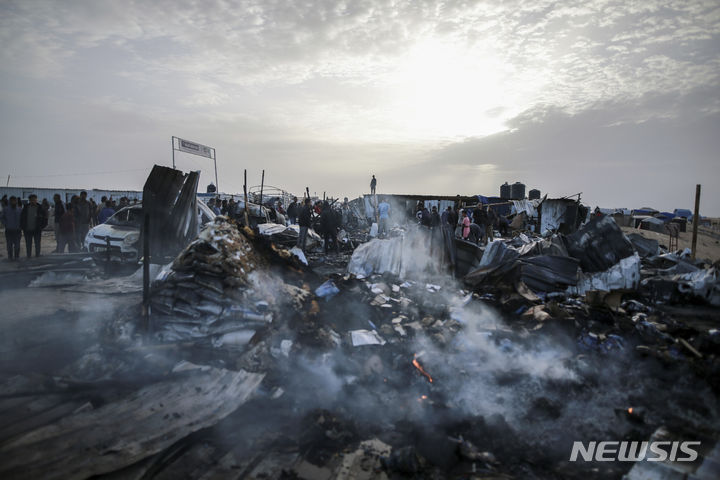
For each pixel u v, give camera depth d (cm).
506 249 731
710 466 260
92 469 236
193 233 760
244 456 274
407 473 259
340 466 266
